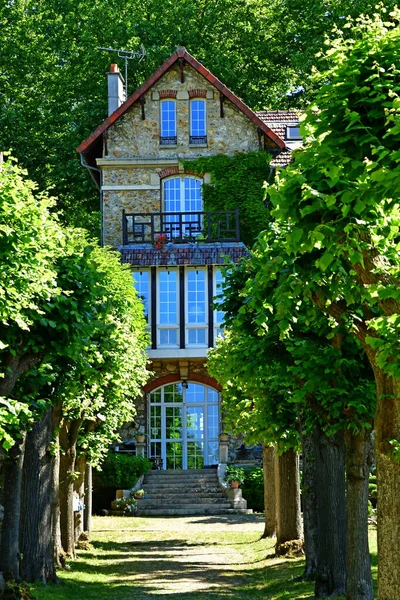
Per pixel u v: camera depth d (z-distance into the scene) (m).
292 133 44.00
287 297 11.75
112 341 20.62
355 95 10.29
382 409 11.89
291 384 16.97
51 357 15.90
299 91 46.84
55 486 22.55
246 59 46.88
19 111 44.91
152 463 40.22
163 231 41.22
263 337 16.22
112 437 28.50
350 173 10.03
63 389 17.44
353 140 10.08
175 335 40.69
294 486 24.50
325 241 10.59
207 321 40.56
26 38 45.94
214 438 41.69
